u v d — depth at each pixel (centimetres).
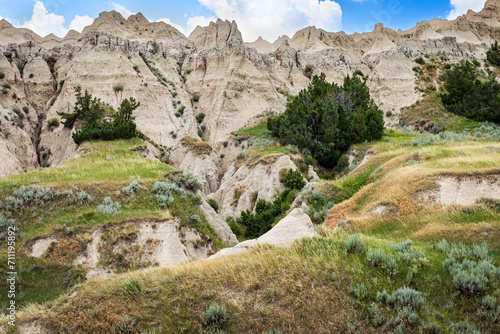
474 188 1788
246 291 1112
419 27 9975
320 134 4703
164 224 2108
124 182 2497
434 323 923
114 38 7188
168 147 6056
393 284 1084
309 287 1097
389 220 1828
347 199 2448
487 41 9950
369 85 8075
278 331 977
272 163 4103
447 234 1478
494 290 1002
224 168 5866
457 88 5928
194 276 1197
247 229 3198
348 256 1217
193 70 8106
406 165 2427
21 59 7306
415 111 6278
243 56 7762
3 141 5209
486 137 3281
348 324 962
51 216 2083
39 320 1087
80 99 5512
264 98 7388
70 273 1723
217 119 6812
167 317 1048
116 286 1177
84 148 3931
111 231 1955
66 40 9106
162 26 9331
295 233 1442
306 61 9544
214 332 994
